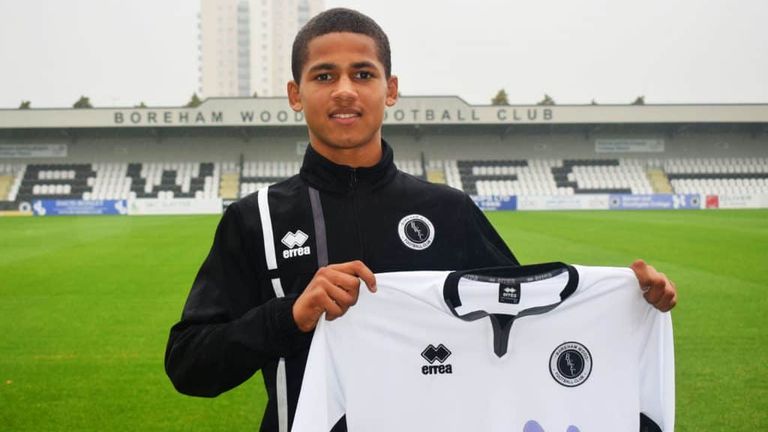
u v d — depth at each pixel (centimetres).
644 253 1217
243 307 184
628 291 190
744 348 554
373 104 187
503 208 2967
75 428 398
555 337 187
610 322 189
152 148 3466
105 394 459
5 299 820
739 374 483
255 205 190
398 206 194
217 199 2911
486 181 3409
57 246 1434
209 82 11981
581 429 185
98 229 1936
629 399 188
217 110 3155
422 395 179
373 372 177
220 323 176
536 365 186
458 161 3556
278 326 160
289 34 12088
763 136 3578
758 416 400
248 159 3494
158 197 3212
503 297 186
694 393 443
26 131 3281
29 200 3106
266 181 3381
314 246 184
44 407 434
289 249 184
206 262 189
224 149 3497
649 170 3516
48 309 757
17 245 1458
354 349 177
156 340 613
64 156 3409
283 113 3167
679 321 655
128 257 1234
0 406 436
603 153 3594
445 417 180
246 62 12100
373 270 186
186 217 2577
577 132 3581
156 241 1547
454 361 181
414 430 178
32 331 649
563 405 185
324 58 184
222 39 11950
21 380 490
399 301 180
